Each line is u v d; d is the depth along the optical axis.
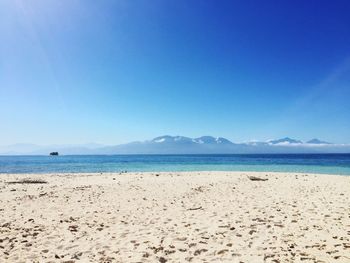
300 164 66.50
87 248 8.48
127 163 78.12
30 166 61.78
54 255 7.95
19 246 8.64
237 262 7.30
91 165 65.44
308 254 7.74
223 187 21.94
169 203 15.52
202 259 7.59
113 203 15.63
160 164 70.00
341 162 78.44
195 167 55.91
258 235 9.47
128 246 8.61
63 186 23.23
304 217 11.77
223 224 10.88
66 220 11.76
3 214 13.02
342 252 7.83
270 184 23.72
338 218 11.45
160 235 9.59
